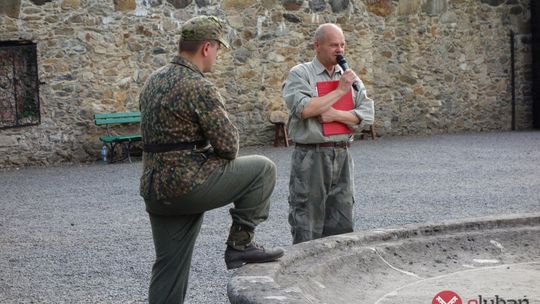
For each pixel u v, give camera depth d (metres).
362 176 10.31
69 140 12.59
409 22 15.21
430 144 13.76
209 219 7.75
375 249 3.71
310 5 14.23
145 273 5.67
